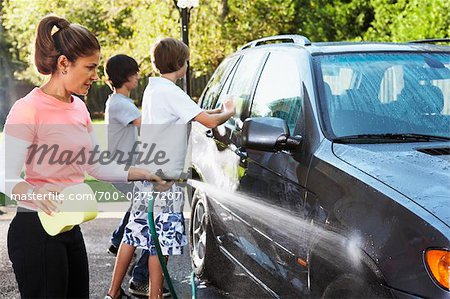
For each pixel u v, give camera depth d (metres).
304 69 4.77
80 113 3.81
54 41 3.60
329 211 3.75
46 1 23.80
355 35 21.50
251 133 4.29
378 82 4.67
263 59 5.68
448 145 4.12
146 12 20.67
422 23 16.61
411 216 3.26
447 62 5.00
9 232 3.66
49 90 3.68
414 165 3.71
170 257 7.37
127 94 6.17
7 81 29.97
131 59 6.12
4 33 28.89
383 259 3.27
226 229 5.48
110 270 6.94
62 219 3.57
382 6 19.77
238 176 5.17
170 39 5.32
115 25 24.47
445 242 3.10
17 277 3.65
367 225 3.43
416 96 4.62
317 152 4.12
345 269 3.53
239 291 5.23
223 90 6.58
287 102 4.82
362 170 3.72
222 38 21.50
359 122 4.34
